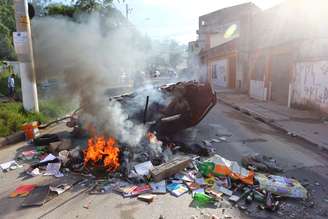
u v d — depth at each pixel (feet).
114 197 12.05
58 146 17.87
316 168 15.58
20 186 13.16
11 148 19.29
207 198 11.55
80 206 11.33
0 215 10.75
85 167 14.71
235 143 20.54
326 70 29.50
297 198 11.97
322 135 22.26
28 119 24.71
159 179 13.26
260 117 30.25
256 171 14.92
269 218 10.51
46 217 10.56
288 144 20.52
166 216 10.55
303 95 33.86
